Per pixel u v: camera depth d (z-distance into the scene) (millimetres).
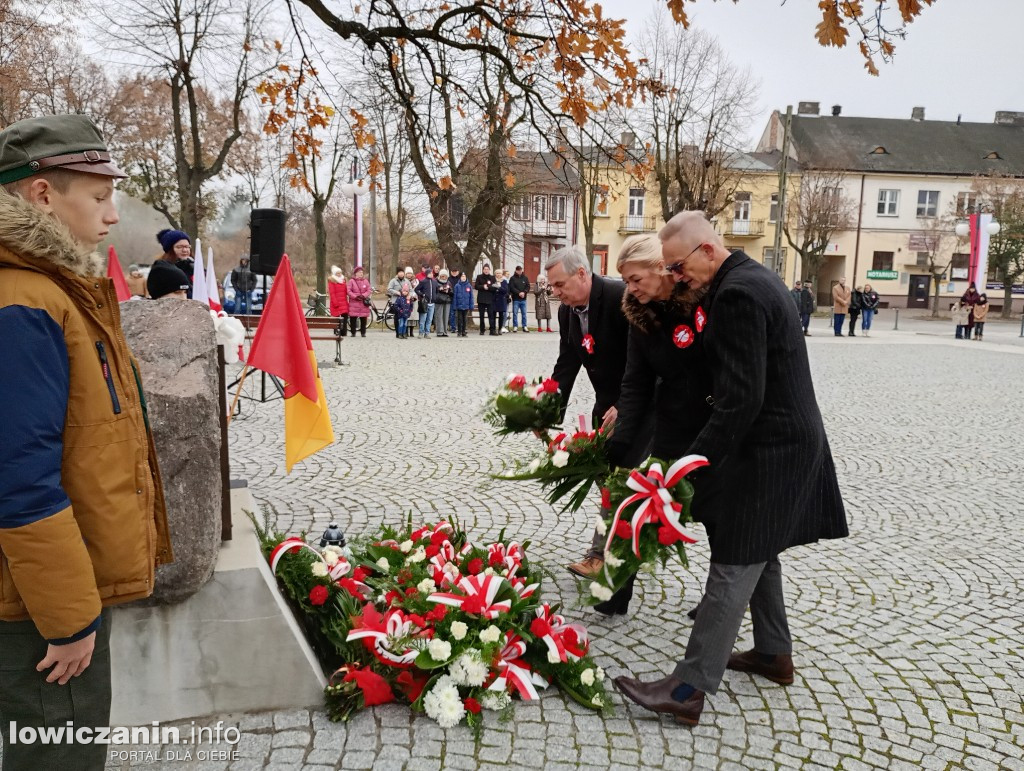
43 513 1417
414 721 2598
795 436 2551
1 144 1599
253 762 2352
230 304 12656
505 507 5102
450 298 17703
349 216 41656
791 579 4078
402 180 23875
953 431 8164
